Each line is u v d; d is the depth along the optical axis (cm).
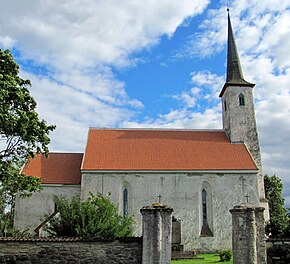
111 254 1525
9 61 2409
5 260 1515
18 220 3444
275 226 2856
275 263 1681
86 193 3472
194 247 3441
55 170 3712
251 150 4088
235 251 1495
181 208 3531
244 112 4216
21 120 2320
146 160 3716
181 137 4138
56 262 1519
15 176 2419
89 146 3872
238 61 4531
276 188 5512
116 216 2100
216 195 3606
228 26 4750
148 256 1459
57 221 2145
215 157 3816
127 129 4216
